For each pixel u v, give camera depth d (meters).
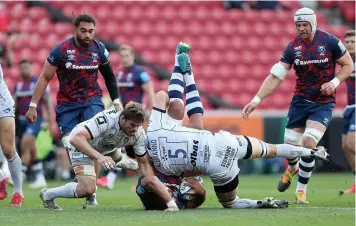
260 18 81.25
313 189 43.50
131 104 25.58
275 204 27.72
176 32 79.06
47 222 23.19
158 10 80.44
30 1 78.12
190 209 27.45
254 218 23.83
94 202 31.78
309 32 31.66
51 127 50.88
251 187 45.12
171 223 22.47
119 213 25.94
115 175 44.22
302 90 32.53
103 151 27.17
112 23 78.75
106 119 25.86
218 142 26.81
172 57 76.88
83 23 30.56
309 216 24.53
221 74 76.69
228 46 79.06
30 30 76.25
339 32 81.38
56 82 69.81
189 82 28.64
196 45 78.56
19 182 31.64
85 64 31.19
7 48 72.56
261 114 61.12
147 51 77.00
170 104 27.48
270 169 63.44
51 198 27.53
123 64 43.91
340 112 60.44
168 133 26.75
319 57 31.83
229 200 27.75
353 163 40.66
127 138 26.31
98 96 31.86
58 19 77.75
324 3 84.38
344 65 31.75
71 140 25.59
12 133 31.33
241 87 76.06
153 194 27.20
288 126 33.31
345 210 27.34
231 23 80.75
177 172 27.31
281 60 32.91
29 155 49.66
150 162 27.31
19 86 50.03
